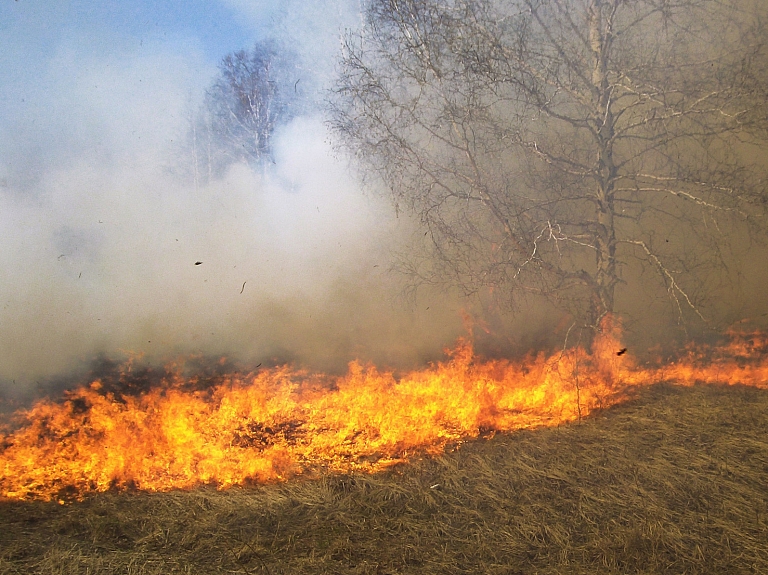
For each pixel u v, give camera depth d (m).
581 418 6.33
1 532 4.06
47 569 3.58
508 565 3.75
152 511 4.38
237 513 4.36
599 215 7.86
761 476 4.76
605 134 7.76
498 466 5.15
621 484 4.74
